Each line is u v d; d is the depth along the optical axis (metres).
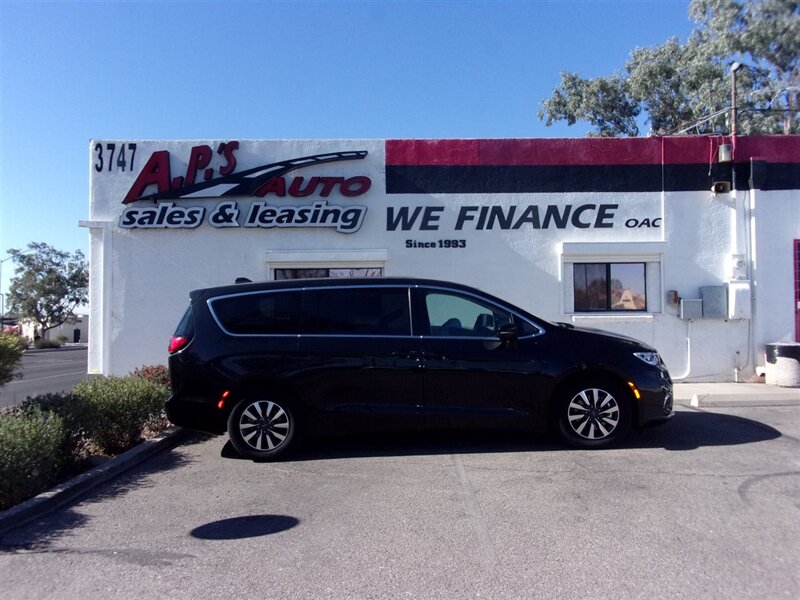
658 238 12.27
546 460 6.70
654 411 7.09
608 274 12.37
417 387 6.98
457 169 12.27
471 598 3.77
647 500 5.43
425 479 6.15
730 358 12.21
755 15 17.56
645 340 12.18
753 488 5.71
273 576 4.11
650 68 25.00
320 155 12.22
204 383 7.03
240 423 6.99
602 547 4.47
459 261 12.22
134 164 12.15
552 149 12.30
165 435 8.01
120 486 6.17
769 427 8.27
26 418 6.17
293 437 7.00
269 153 12.22
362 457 7.04
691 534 4.68
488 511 5.23
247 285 7.39
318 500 5.61
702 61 20.00
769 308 12.18
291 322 7.17
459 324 7.17
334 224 12.13
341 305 7.21
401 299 7.23
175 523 5.11
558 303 12.21
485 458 6.85
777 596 3.73
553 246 12.26
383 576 4.09
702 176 12.32
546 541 4.59
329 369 6.97
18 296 52.91
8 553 4.54
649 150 12.34
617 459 6.69
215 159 12.20
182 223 12.07
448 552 4.43
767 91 18.20
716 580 3.94
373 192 12.26
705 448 7.14
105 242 12.08
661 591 3.81
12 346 6.71
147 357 12.07
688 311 11.98
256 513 5.31
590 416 7.07
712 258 12.27
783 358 11.45
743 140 12.27
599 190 12.30
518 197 12.27
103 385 8.03
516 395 7.01
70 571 4.23
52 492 5.64
